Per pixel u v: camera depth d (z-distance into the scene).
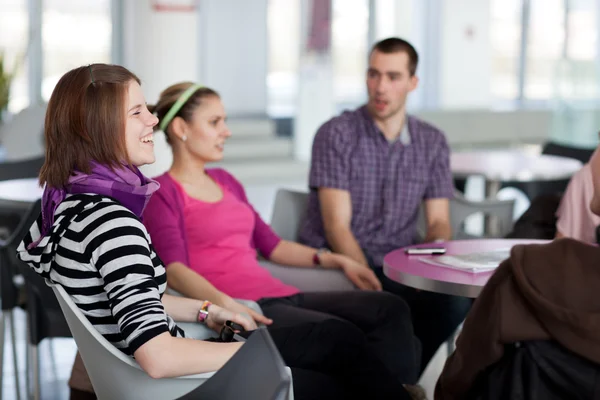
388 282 3.81
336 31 14.56
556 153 6.29
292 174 11.29
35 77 12.27
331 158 3.91
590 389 1.71
